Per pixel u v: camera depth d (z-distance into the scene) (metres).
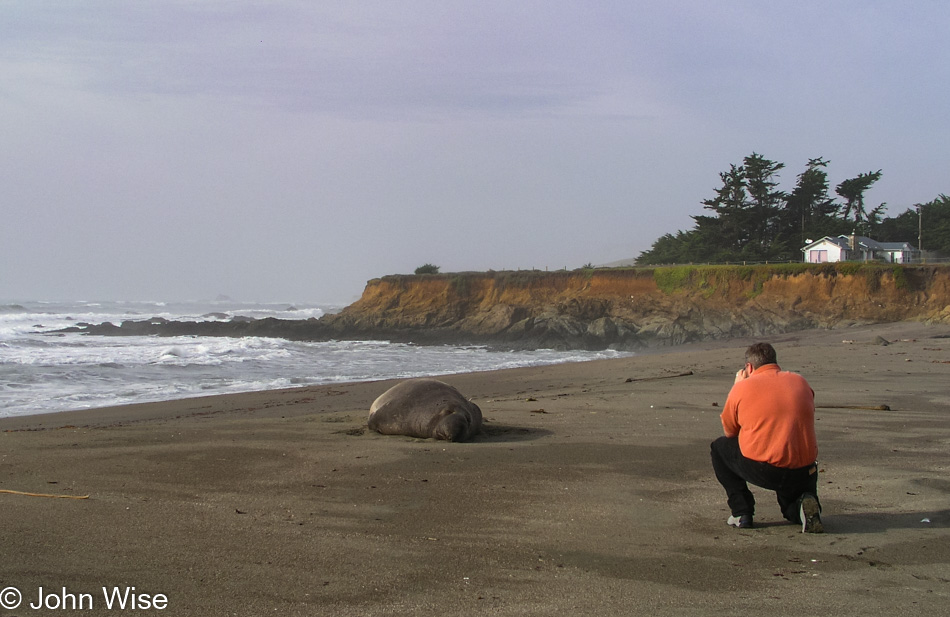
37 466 7.57
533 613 3.73
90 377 21.97
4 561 4.38
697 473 7.41
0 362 24.84
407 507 5.99
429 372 25.83
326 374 24.98
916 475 7.29
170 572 4.25
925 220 84.69
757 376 5.54
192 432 10.15
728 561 4.68
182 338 45.72
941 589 4.19
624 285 54.69
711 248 74.88
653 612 3.77
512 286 57.84
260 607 3.75
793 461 5.31
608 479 7.12
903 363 20.89
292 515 5.68
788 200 76.56
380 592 4.00
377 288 62.56
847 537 5.23
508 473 7.36
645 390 15.84
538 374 22.73
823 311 47.00
